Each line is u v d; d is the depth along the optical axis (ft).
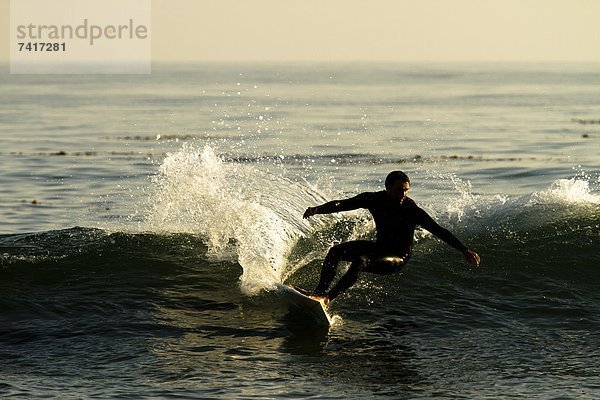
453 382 56.75
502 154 204.85
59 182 157.79
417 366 59.77
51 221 118.93
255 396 54.19
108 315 70.49
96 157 202.49
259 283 74.43
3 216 123.13
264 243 83.10
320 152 208.03
